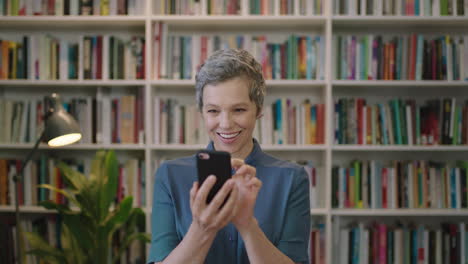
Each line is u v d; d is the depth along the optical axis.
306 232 0.96
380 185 2.50
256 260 0.80
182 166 1.00
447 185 2.49
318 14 2.46
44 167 2.53
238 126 0.90
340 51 2.47
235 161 0.82
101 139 2.51
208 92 0.90
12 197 2.52
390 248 2.49
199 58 2.51
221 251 0.94
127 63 2.50
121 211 2.12
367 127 2.48
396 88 2.69
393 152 2.72
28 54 2.50
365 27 2.65
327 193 2.43
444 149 2.41
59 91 2.72
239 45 2.52
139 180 2.52
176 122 2.52
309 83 2.42
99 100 2.51
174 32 2.70
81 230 2.17
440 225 2.68
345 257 2.51
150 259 0.92
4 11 2.47
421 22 2.49
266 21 2.49
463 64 2.43
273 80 2.43
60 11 2.47
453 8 2.41
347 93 2.70
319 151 2.72
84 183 2.18
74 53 2.52
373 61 2.46
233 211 0.76
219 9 2.47
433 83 2.40
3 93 2.70
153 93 2.54
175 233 0.95
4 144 2.47
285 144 2.50
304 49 2.49
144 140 2.50
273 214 0.95
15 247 2.52
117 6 2.47
